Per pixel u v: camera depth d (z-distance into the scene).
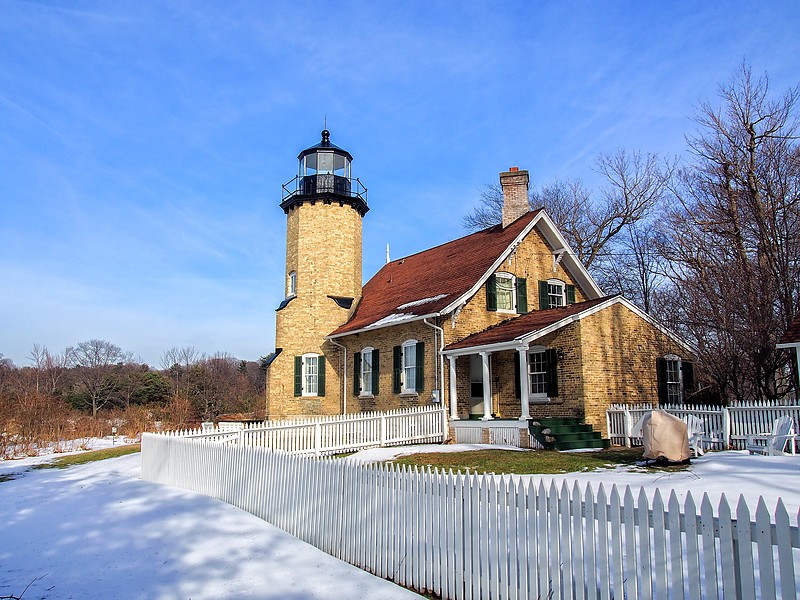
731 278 18.28
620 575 4.76
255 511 10.10
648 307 31.64
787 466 10.28
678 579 4.42
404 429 18.69
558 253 23.44
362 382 24.12
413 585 6.64
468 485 6.09
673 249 25.95
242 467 10.72
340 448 17.47
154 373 55.03
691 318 20.61
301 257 26.61
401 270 27.97
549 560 5.22
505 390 20.72
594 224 38.16
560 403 18.47
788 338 14.93
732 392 18.80
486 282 21.17
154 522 9.59
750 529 4.08
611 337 18.53
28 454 24.77
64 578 7.06
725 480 9.23
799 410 14.02
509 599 5.53
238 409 52.66
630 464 12.67
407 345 21.61
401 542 6.86
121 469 16.95
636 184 36.12
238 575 7.02
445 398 19.70
